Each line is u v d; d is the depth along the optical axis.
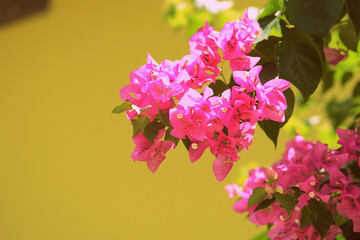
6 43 5.37
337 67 2.04
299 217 1.72
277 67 1.66
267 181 1.71
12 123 5.25
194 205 3.89
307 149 1.86
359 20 1.67
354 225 1.66
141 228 4.17
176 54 4.00
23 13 5.07
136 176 4.25
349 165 1.79
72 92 4.75
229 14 2.22
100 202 4.46
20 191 5.12
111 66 4.46
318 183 1.66
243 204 1.87
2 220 5.23
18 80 5.22
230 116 1.54
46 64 4.97
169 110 1.55
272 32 1.74
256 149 3.40
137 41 4.28
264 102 1.56
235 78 1.58
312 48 1.66
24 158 5.11
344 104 2.80
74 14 4.77
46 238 4.86
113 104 4.43
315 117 2.93
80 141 4.66
